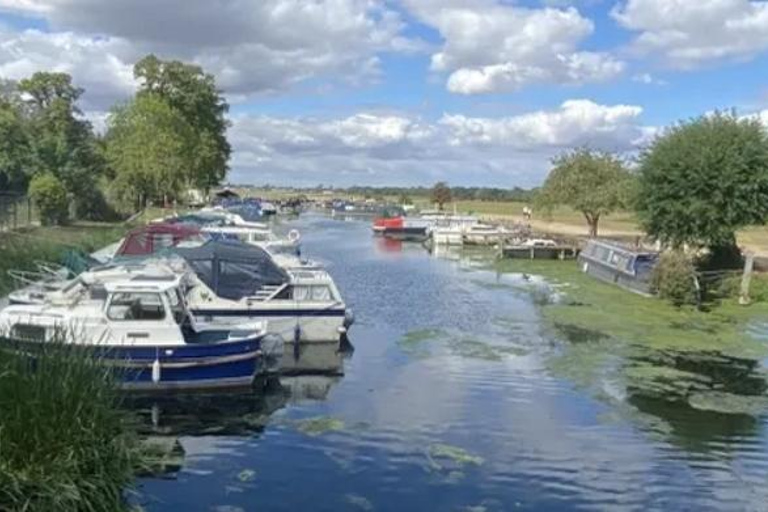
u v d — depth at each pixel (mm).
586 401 16734
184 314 17047
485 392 17281
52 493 8539
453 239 63594
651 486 12055
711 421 15508
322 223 94688
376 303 31016
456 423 14875
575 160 58281
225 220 45531
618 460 13141
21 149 58719
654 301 32438
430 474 12164
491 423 14961
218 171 83688
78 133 76812
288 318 21453
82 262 24078
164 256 22688
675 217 36312
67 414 9289
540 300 32688
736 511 11242
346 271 43062
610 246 40656
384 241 68688
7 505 8289
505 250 53188
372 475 12055
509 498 11367
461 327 25656
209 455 12734
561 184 57875
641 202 38031
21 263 24062
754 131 36625
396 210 101375
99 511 9125
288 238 41344
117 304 15945
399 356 20859
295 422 14617
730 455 13562
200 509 10594
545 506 11156
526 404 16391
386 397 16703
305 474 12008
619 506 11273
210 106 79750
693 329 25906
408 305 30625
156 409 15352
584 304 31516
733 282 33500
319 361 20062
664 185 36656
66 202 49344
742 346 23094
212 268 21828
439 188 115312
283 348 20781
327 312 21703
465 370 19375
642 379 18766
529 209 79062
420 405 16094
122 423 10500
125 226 48000
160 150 62625
